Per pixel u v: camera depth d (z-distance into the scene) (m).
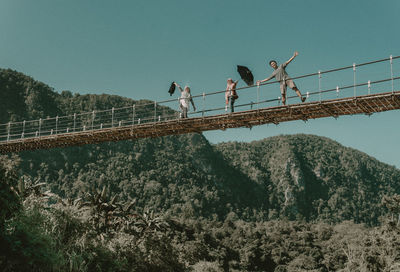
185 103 17.42
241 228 157.88
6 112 180.62
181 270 35.09
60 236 14.29
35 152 182.50
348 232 159.00
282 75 14.61
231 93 15.99
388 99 12.95
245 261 126.06
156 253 31.03
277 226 179.50
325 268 129.50
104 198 32.69
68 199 26.58
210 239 130.62
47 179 175.38
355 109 13.99
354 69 13.43
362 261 34.00
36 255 11.05
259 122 16.27
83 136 20.95
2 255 10.20
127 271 19.39
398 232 35.88
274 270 131.38
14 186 10.62
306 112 14.64
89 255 15.12
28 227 12.17
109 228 30.67
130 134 19.33
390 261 31.36
